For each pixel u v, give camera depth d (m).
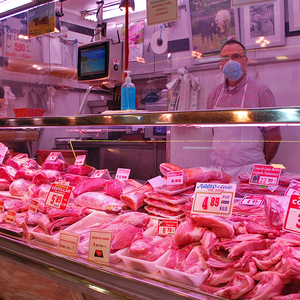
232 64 2.15
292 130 1.75
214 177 1.74
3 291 1.79
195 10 2.67
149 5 1.53
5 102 3.18
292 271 0.93
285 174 1.62
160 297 1.06
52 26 2.44
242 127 1.92
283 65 2.55
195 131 2.03
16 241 1.54
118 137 2.21
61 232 1.42
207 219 1.19
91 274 1.25
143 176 2.08
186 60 2.84
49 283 1.52
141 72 3.12
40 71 3.29
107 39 2.20
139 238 1.35
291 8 2.36
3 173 2.40
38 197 1.97
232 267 1.03
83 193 1.93
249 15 2.49
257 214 1.39
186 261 1.15
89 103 3.37
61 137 2.44
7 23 3.08
